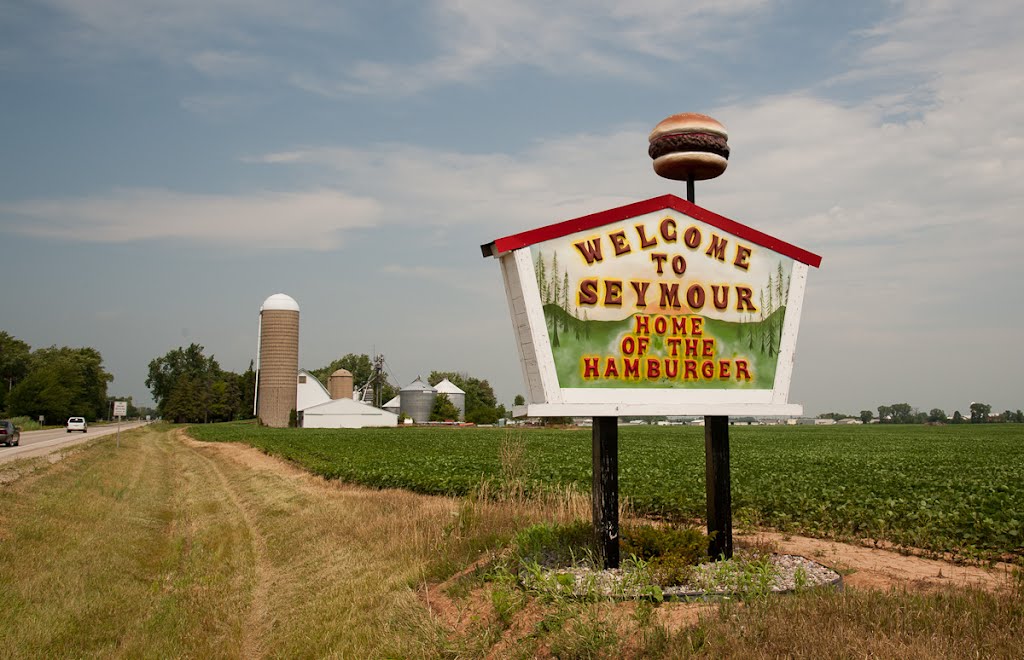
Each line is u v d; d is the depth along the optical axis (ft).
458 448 150.82
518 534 35.47
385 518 50.11
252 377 552.41
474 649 24.81
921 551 40.37
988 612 20.98
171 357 610.65
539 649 22.81
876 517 45.21
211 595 40.73
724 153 31.89
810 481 68.23
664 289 30.40
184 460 149.89
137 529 60.08
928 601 22.41
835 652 17.75
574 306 29.01
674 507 54.80
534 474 78.33
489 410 442.50
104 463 115.34
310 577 41.68
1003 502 48.96
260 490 84.33
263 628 35.55
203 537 58.44
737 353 31.37
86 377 517.55
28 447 148.87
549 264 28.84
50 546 48.55
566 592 25.09
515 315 29.40
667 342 30.25
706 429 31.37
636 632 21.42
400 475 82.28
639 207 30.14
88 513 62.95
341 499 67.26
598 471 29.30
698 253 31.12
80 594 38.96
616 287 29.68
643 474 78.43
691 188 32.83
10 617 33.99
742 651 18.44
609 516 28.94
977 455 124.16
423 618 29.32
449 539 40.73
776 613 20.81
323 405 354.95
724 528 30.60
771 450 148.05
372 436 221.87
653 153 32.07
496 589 28.02
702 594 24.82
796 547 42.32
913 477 73.56
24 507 59.98
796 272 32.83
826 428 371.15
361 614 32.73
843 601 21.91
